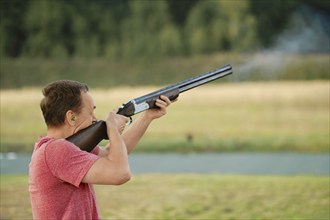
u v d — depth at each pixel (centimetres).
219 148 1503
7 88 3067
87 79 3359
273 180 1002
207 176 1066
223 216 738
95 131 303
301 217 727
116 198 854
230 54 3734
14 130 1830
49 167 288
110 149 293
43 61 3588
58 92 299
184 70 3509
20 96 2589
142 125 336
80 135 301
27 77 3266
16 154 1434
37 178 291
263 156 1380
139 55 3834
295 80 3159
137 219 725
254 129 1800
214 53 3847
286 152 1442
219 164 1254
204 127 1841
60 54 3869
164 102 335
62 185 290
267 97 2402
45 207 289
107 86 3231
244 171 1156
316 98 2366
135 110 329
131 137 338
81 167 286
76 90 302
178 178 1043
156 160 1317
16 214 753
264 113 2086
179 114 2088
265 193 879
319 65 3247
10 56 3856
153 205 804
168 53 3859
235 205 798
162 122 1931
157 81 3394
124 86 3241
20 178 1053
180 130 1794
